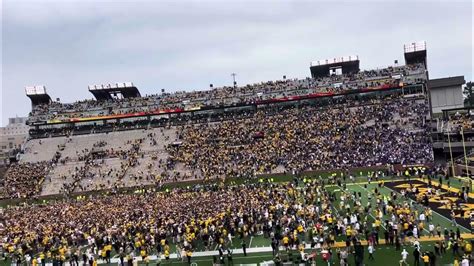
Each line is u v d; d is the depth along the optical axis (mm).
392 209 43625
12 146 193625
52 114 125312
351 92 111312
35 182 96750
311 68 129375
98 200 77562
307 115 106688
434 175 72062
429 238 38000
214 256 36375
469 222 41344
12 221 61438
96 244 43938
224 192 68875
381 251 35812
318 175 80500
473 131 82375
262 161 89312
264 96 119562
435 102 118500
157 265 37000
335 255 35906
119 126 120750
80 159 105625
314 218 43906
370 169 79625
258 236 44688
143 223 47406
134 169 97062
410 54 122188
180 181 87938
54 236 47375
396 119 96062
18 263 41906
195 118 118562
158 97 128000
